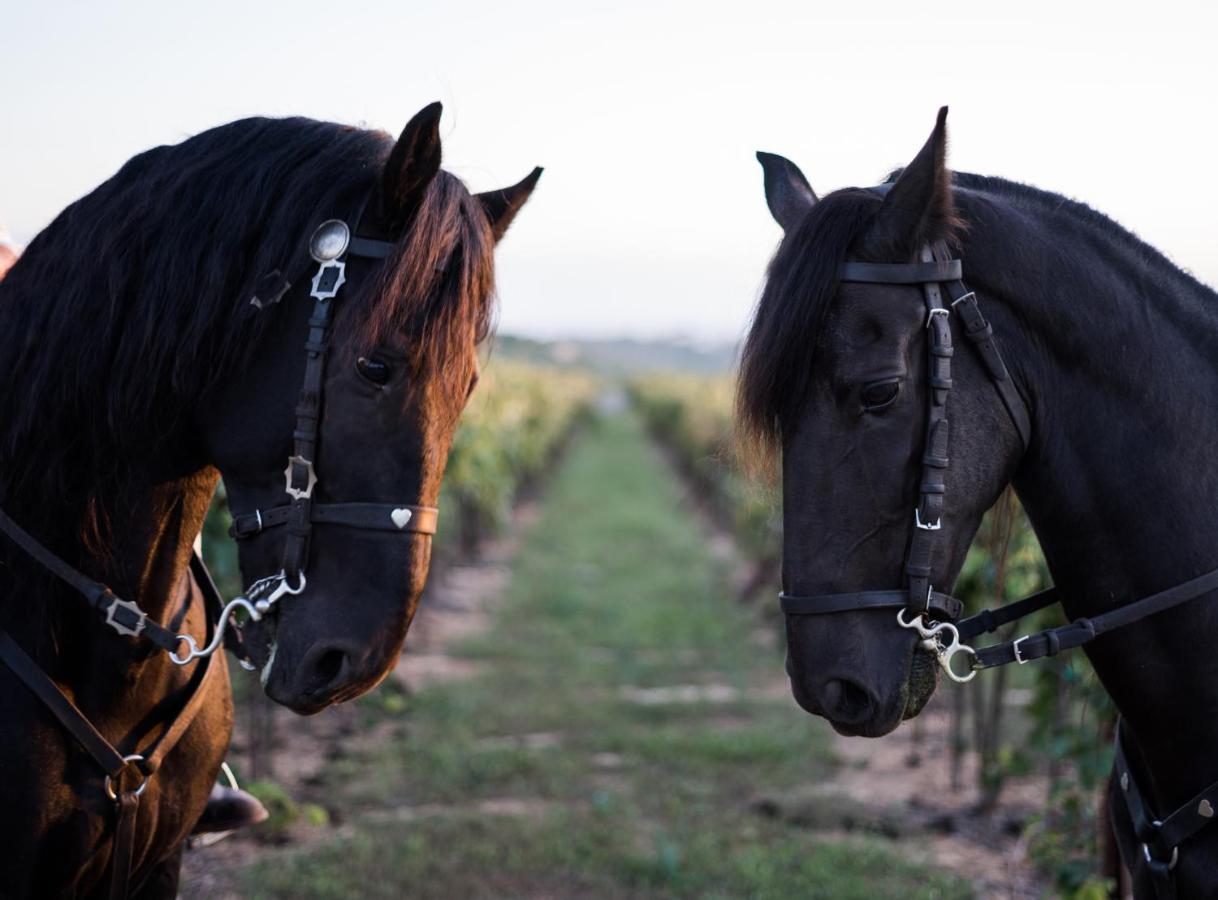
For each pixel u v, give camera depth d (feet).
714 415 67.97
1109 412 6.28
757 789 19.22
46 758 6.48
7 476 6.49
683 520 68.80
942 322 5.98
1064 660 15.40
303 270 6.12
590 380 221.05
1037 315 6.26
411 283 5.88
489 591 41.78
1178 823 6.23
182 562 6.93
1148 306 6.44
